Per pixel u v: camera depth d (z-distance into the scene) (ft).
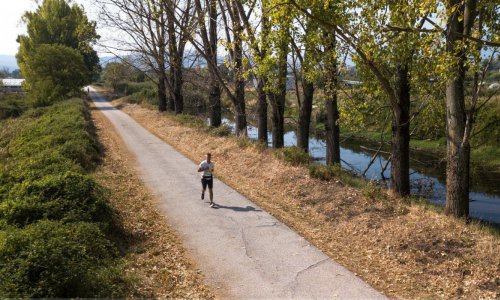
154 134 101.81
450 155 37.45
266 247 33.78
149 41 107.76
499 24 36.35
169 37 107.76
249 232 36.88
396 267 30.40
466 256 29.37
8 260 23.57
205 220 39.88
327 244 34.83
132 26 104.99
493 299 25.36
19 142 77.87
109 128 113.80
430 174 81.25
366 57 37.76
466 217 36.70
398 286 27.86
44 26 218.59
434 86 47.19
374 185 45.29
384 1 35.12
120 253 32.19
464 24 34.37
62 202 34.35
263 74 54.19
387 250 32.73
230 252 32.81
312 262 31.17
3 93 246.68
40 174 43.88
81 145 63.72
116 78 235.61
